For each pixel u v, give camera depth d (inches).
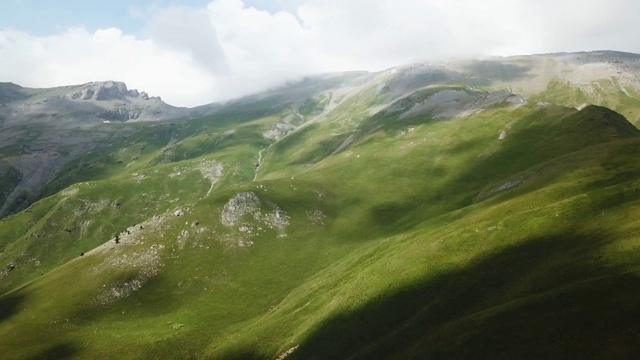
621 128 6530.5
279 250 6092.5
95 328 4736.7
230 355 3750.0
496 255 3063.5
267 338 3774.6
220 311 4879.4
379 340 2847.0
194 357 4030.5
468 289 2878.9
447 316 2758.4
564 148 6594.5
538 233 3061.0
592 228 2837.1
